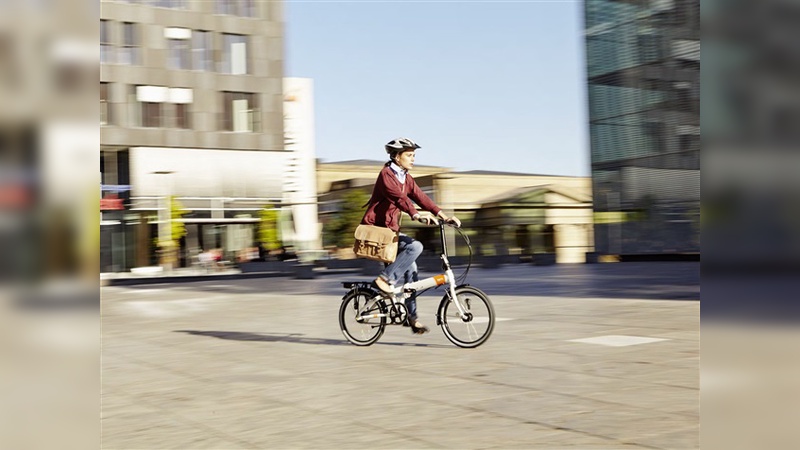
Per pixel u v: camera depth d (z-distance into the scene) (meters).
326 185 65.62
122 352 8.70
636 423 4.40
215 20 46.56
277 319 12.55
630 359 6.89
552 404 5.01
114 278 33.84
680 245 34.16
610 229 37.22
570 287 18.81
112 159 44.41
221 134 46.62
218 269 44.28
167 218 44.34
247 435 4.40
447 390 5.63
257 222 47.38
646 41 34.72
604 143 37.12
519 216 49.94
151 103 44.91
